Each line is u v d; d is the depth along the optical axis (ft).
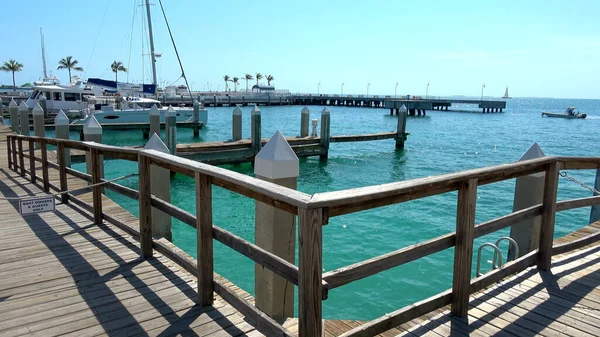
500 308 10.68
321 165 59.41
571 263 13.78
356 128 128.57
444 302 10.02
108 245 15.33
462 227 9.71
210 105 221.05
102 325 9.72
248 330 9.53
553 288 11.85
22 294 11.35
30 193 24.50
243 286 20.43
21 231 17.03
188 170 10.75
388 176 53.26
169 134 48.70
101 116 85.51
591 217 20.97
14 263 13.58
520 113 262.06
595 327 9.80
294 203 6.88
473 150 78.84
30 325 9.71
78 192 24.84
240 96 236.63
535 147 14.88
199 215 10.21
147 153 12.67
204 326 9.69
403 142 75.00
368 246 26.27
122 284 11.98
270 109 228.02
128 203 36.01
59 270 13.00
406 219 31.48
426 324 9.87
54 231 17.04
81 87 107.14
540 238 13.05
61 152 21.35
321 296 7.15
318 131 110.42
